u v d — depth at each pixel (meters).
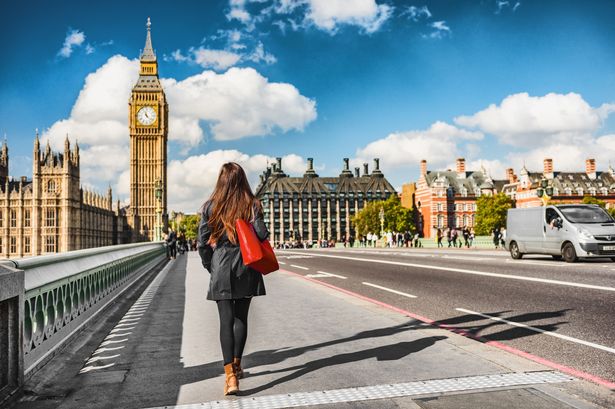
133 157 141.88
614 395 4.52
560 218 20.36
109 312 9.51
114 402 4.63
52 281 6.02
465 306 9.88
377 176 191.12
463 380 4.99
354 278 16.53
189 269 23.28
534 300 10.24
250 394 4.77
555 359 5.84
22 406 4.54
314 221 183.75
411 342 6.71
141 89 142.88
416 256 29.95
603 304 9.37
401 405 4.34
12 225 114.38
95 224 129.50
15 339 4.66
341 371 5.43
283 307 10.09
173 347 6.81
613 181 129.88
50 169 114.44
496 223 106.06
